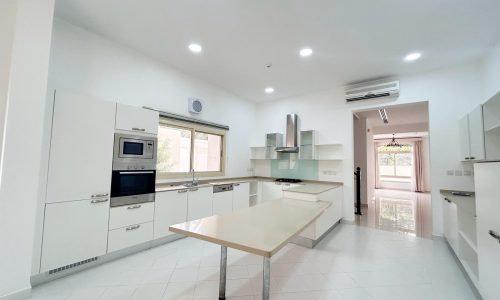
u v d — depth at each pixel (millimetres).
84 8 2389
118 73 3133
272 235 1447
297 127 5258
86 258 2400
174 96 3922
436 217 3568
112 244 2617
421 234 3818
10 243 1828
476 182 1888
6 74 1827
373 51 3176
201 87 4469
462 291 2121
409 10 2303
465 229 2518
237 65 3742
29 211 1927
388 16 2406
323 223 3502
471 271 2166
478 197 1845
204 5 2307
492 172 1607
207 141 4816
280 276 2393
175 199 3348
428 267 2604
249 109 5852
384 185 11602
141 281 2240
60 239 2221
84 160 2402
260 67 3795
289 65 3693
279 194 4945
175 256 2846
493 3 2166
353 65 3631
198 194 3721
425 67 3660
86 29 2801
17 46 1878
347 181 4559
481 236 1800
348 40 2902
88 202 2424
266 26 2643
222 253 1987
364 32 2715
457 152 3479
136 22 2631
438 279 2340
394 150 11469
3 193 1801
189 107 4172
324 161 4918
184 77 4117
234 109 5355
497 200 1534
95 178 2482
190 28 2725
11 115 1841
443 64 3539
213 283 2232
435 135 3650
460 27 2572
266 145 5664
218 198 4125
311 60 3496
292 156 5445
